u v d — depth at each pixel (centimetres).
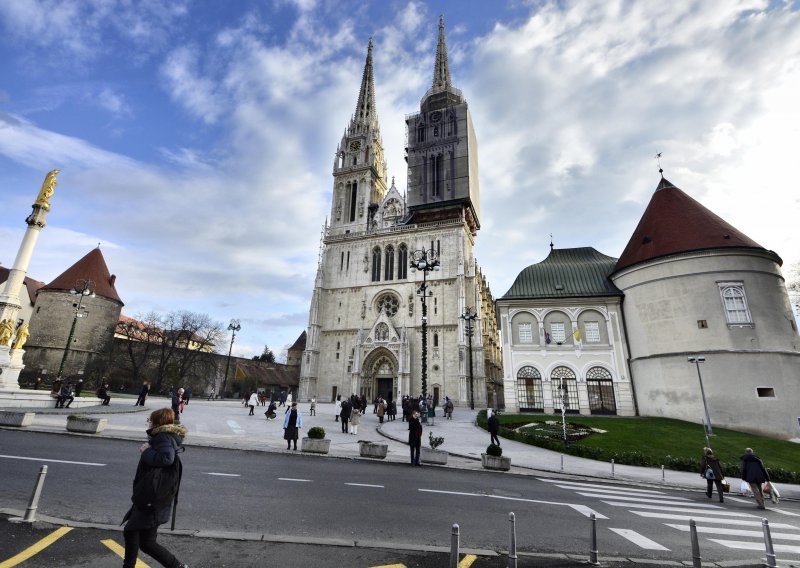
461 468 1933
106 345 7181
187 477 1300
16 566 634
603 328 4488
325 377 7188
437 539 909
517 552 866
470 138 8606
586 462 2459
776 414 3434
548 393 4372
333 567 719
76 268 7194
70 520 840
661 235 4281
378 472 1664
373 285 7425
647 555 904
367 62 10125
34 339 6625
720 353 3656
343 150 9094
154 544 562
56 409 2848
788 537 1125
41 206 3612
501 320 4750
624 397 4216
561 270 5072
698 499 1678
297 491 1234
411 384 6556
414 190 8231
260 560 725
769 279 3847
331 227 8525
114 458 1473
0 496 952
